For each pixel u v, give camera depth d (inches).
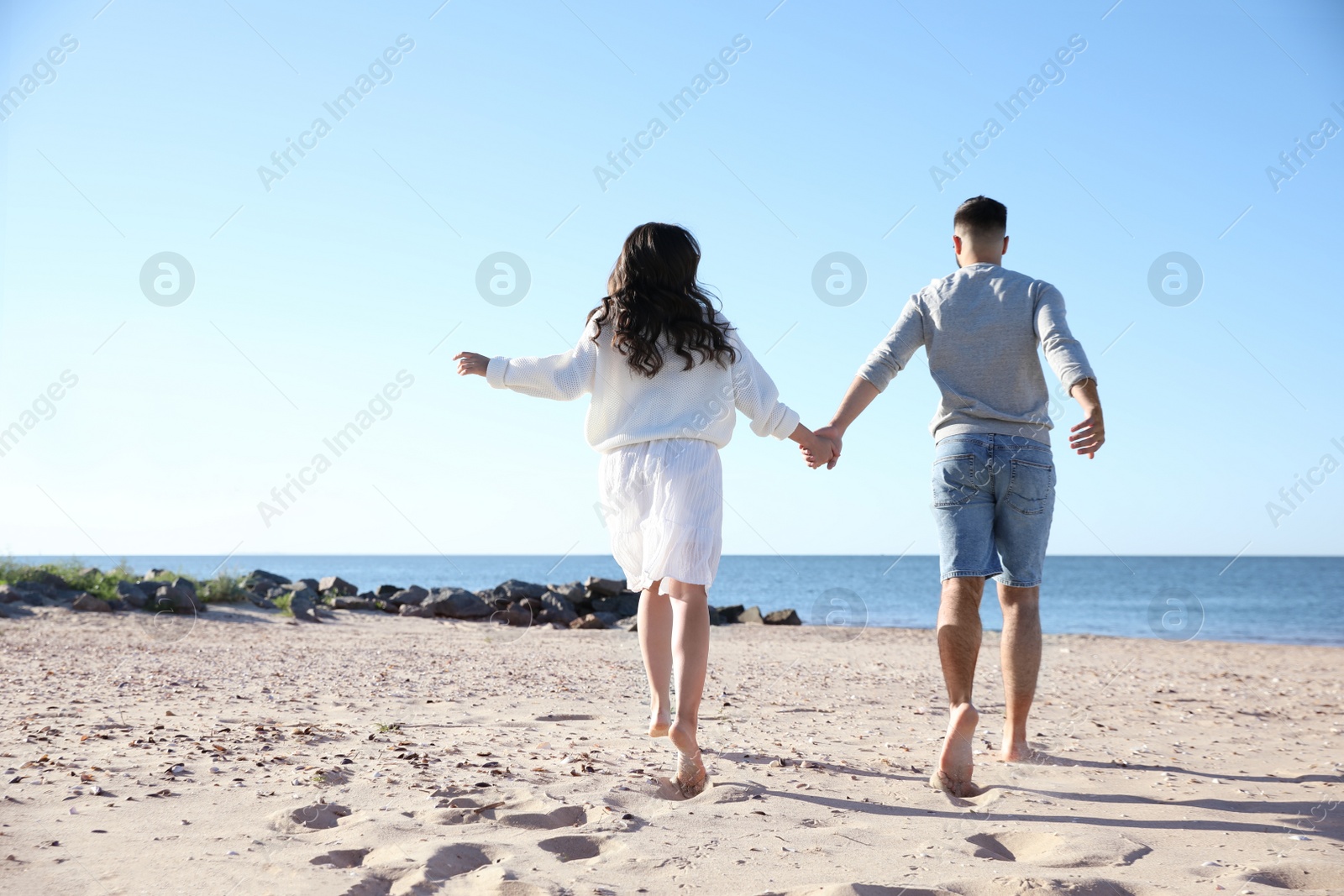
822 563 4414.4
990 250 119.5
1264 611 1288.1
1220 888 64.5
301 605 440.5
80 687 173.0
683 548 93.4
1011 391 109.8
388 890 63.5
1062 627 890.1
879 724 151.5
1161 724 156.6
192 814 80.6
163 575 519.5
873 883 64.2
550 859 69.7
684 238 101.2
